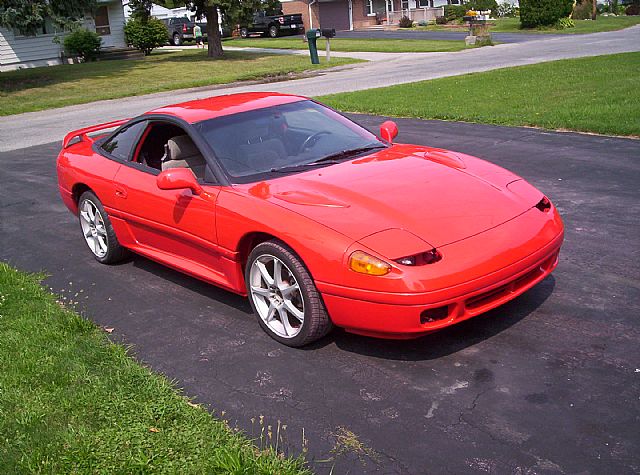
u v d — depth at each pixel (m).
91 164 6.13
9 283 5.81
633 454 3.00
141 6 34.41
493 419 3.35
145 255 5.73
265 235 4.33
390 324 3.78
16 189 9.84
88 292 5.62
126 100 22.34
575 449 3.07
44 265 6.41
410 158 4.94
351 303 3.85
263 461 3.08
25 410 3.67
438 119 12.41
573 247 5.54
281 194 4.40
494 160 8.76
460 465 3.04
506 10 62.41
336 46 40.25
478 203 4.21
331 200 4.23
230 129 5.12
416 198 4.21
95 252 6.36
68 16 27.66
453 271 3.73
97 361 4.24
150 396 3.76
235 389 3.88
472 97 14.94
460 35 45.38
